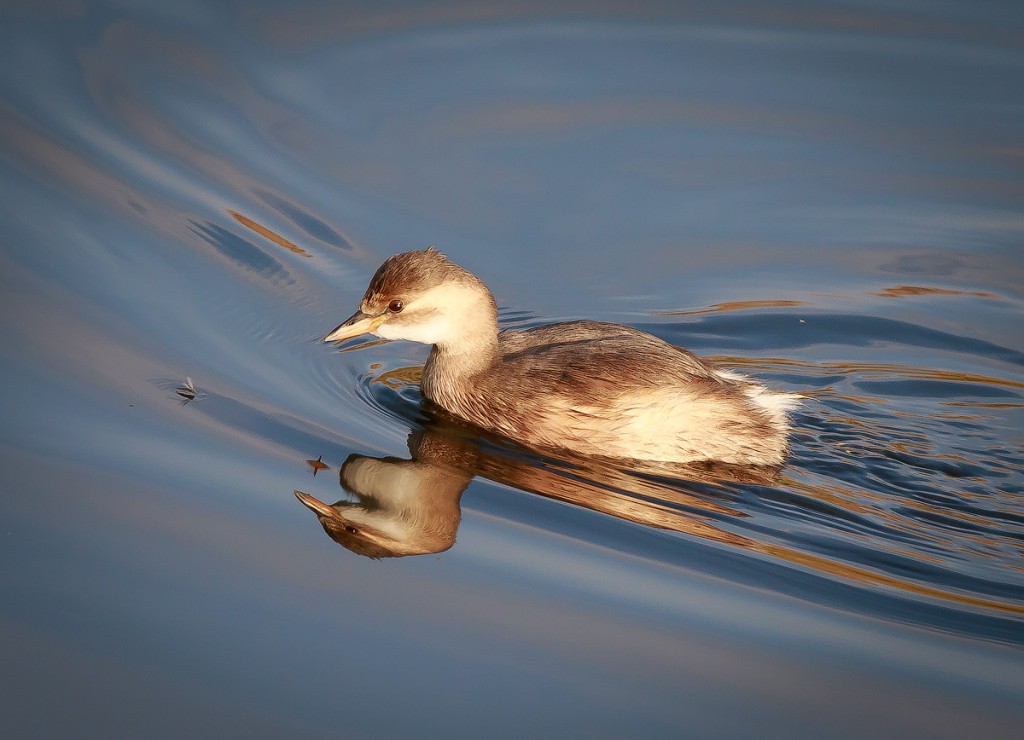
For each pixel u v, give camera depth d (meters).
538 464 11.33
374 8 19.17
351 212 15.09
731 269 14.86
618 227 15.39
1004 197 16.06
